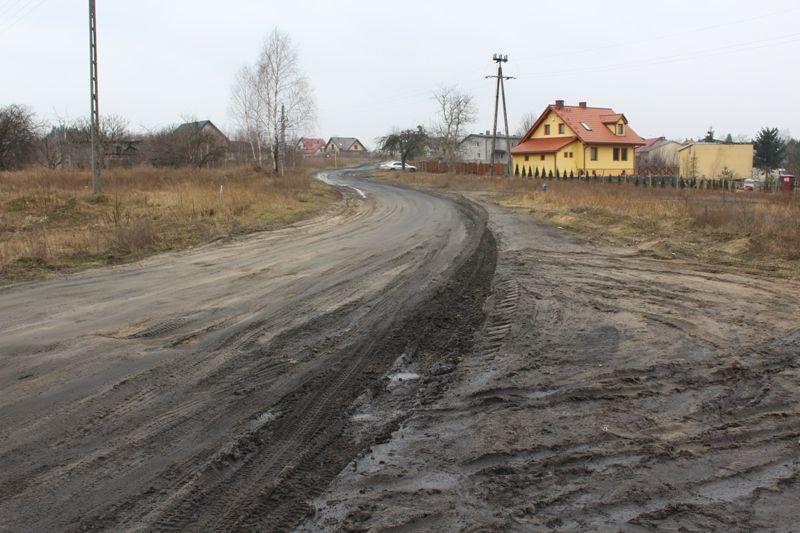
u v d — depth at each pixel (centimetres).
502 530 343
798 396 535
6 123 3934
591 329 749
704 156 5994
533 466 418
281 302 904
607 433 466
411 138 7231
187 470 414
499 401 533
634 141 5659
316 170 7644
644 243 1477
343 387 572
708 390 551
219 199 2220
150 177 2922
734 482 395
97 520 354
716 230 1527
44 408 516
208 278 1095
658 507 366
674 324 764
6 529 345
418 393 559
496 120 4903
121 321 798
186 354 662
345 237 1675
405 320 802
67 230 1644
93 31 2159
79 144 4456
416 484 397
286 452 443
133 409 516
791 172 5369
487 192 3666
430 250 1411
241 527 349
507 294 945
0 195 2053
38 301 916
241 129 6097
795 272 1099
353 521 354
